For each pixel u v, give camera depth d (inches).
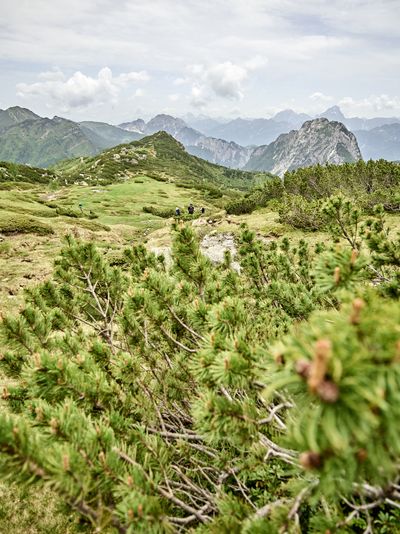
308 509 143.8
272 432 109.7
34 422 108.5
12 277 951.6
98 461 96.0
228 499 119.3
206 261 183.6
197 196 5054.1
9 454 78.6
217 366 83.9
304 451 51.5
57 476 80.1
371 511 135.8
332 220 223.0
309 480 97.5
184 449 157.1
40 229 1550.2
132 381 163.0
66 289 258.5
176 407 199.8
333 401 40.6
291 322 238.2
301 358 45.6
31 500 266.5
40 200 3208.7
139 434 127.3
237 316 115.7
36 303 246.5
